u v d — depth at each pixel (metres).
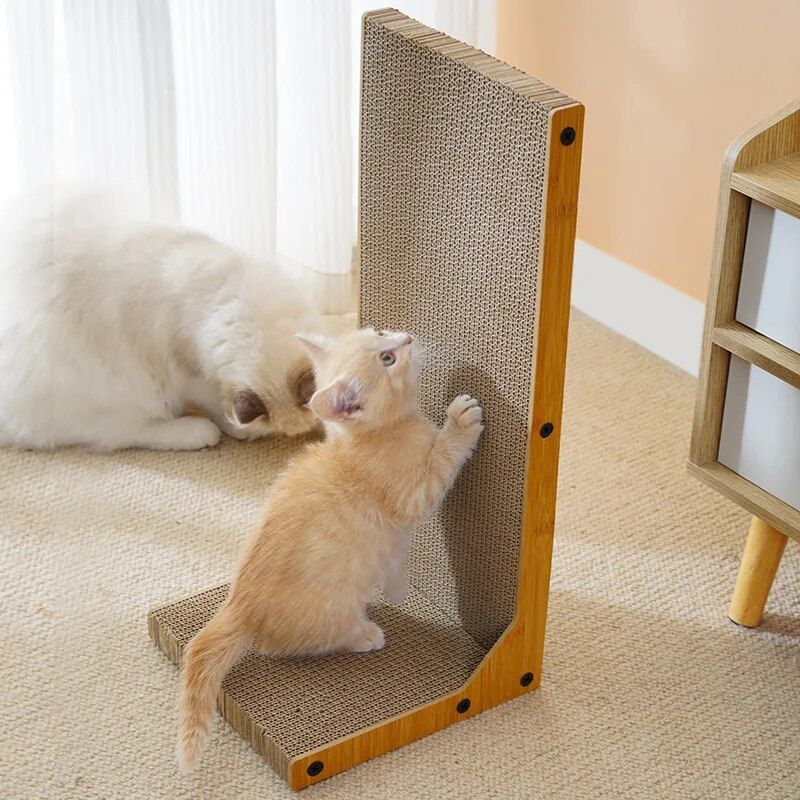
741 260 1.54
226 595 1.76
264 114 2.30
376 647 1.67
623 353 2.48
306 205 2.48
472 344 1.51
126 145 2.22
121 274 2.05
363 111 1.55
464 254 1.47
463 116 1.39
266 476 2.12
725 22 2.13
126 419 2.14
